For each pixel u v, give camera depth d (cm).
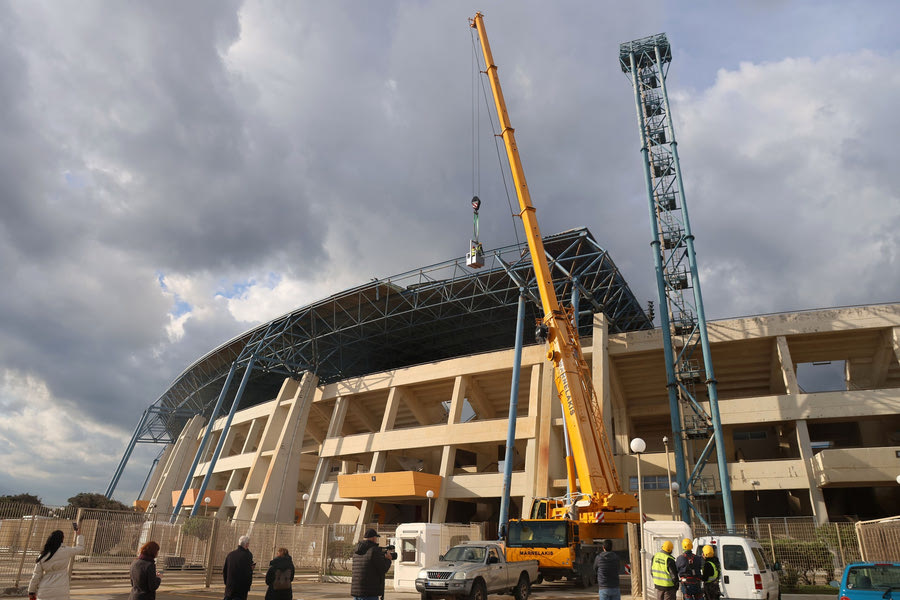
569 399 2903
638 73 5050
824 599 2194
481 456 5791
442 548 2638
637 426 5519
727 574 1608
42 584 1072
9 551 1938
